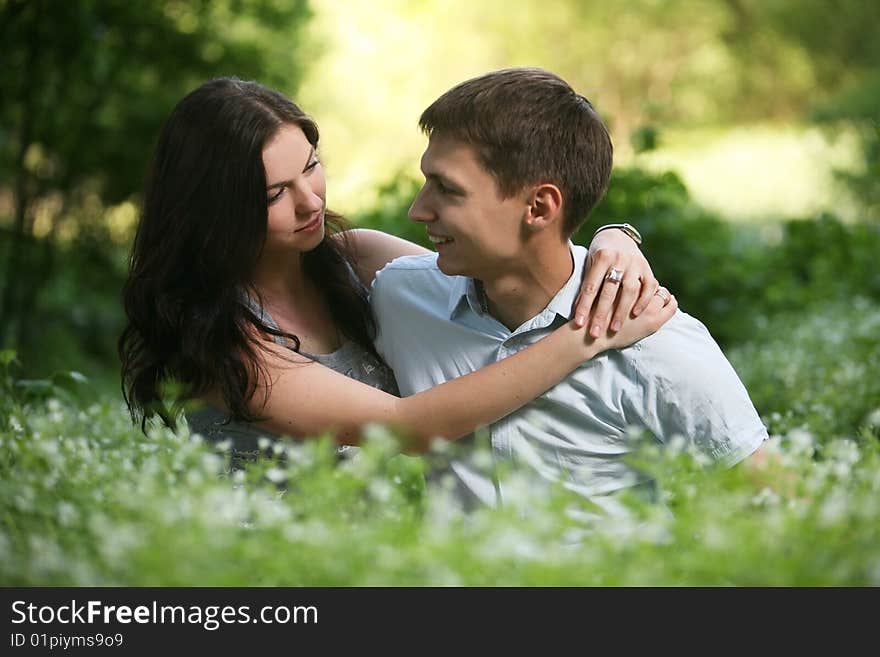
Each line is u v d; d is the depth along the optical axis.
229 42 16.28
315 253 5.18
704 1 49.06
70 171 15.34
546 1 47.69
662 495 3.49
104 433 5.43
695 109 49.34
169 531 2.96
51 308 16.28
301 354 4.85
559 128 4.34
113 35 15.10
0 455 4.23
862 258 12.70
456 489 4.56
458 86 4.39
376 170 30.14
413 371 4.89
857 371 7.00
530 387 4.40
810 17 47.31
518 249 4.42
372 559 2.89
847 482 3.47
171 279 4.86
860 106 29.88
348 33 36.75
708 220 12.89
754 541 2.87
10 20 13.52
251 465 3.56
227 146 4.70
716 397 4.43
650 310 4.49
